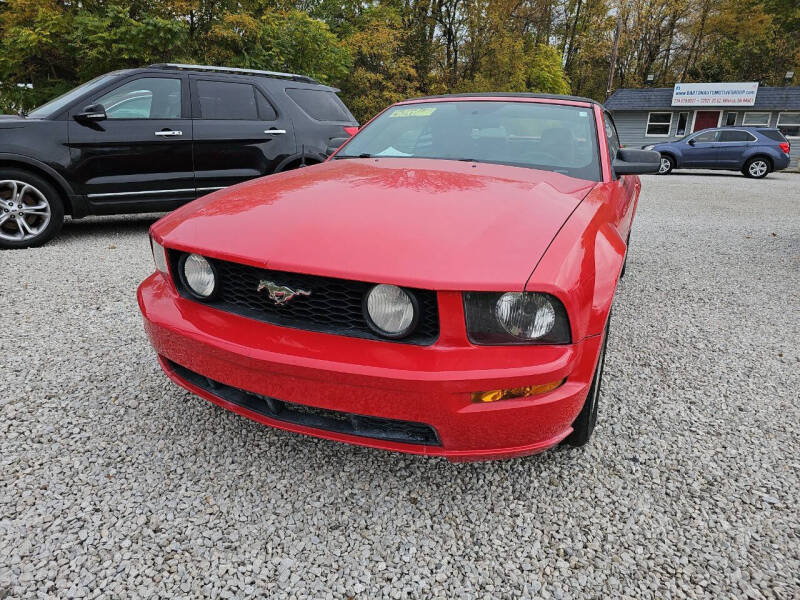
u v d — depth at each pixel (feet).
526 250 5.25
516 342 5.07
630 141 85.71
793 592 4.99
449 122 9.90
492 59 98.22
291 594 4.86
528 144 9.14
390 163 8.61
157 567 5.07
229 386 6.11
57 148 15.99
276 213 6.29
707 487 6.43
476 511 5.97
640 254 19.42
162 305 6.44
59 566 5.02
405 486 6.34
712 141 57.52
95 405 7.75
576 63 137.18
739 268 17.39
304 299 5.51
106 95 16.76
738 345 10.83
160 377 8.60
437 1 99.60
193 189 18.28
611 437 7.43
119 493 6.02
